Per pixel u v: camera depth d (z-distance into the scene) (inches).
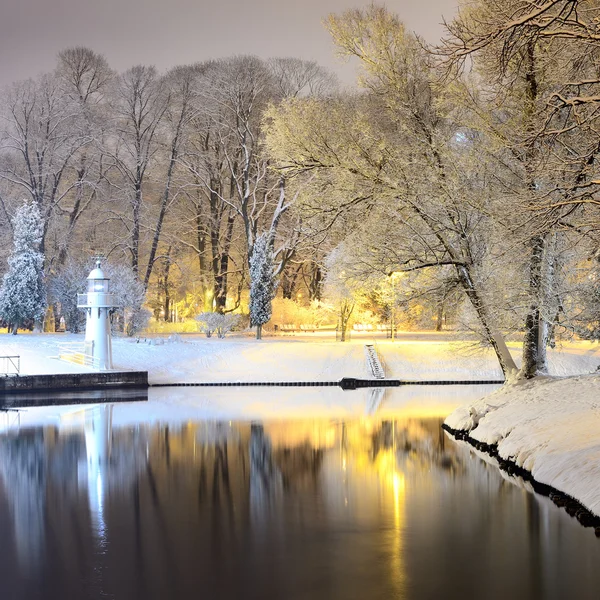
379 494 749.9
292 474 851.4
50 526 651.5
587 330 1146.7
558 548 573.9
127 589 506.0
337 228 1044.5
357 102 1056.2
